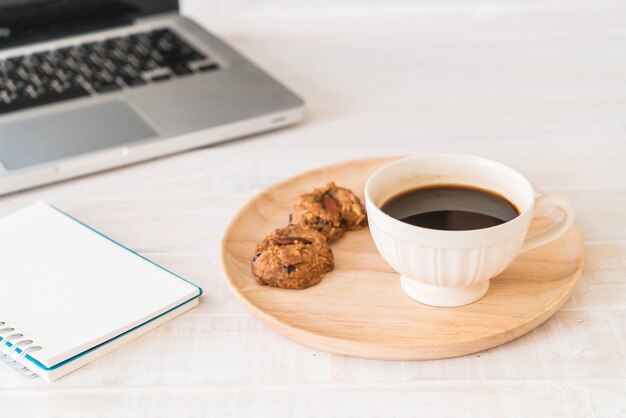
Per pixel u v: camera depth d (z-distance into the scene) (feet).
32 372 2.19
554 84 3.30
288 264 2.32
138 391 2.15
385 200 2.36
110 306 2.27
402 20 3.84
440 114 3.13
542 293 2.31
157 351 2.23
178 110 2.98
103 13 3.49
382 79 3.36
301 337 2.21
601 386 2.13
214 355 2.22
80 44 3.36
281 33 3.75
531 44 3.60
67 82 3.12
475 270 2.20
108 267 2.39
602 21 3.77
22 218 2.56
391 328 2.22
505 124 3.07
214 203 2.72
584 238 2.54
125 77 3.15
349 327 2.23
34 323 2.22
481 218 2.29
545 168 2.84
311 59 3.52
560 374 2.16
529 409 2.09
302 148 2.96
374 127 3.06
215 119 2.94
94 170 2.81
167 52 3.31
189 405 2.12
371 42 3.65
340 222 2.52
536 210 2.26
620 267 2.43
